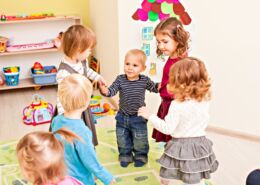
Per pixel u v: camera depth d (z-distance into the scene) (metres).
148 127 2.81
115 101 3.27
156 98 2.97
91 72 2.16
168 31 2.01
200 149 1.73
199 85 1.68
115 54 3.04
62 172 1.22
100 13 3.47
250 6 2.45
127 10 2.79
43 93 3.71
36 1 3.85
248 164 2.31
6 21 3.54
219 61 2.66
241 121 2.69
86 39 1.88
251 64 2.56
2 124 2.96
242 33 2.53
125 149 2.26
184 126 1.72
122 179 2.13
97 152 2.44
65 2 3.94
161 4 2.72
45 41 3.90
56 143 1.21
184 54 2.07
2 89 3.65
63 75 1.89
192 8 2.65
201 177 1.79
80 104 1.53
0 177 2.16
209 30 2.63
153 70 2.88
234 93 2.67
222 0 2.53
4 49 3.61
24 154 1.17
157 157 2.38
